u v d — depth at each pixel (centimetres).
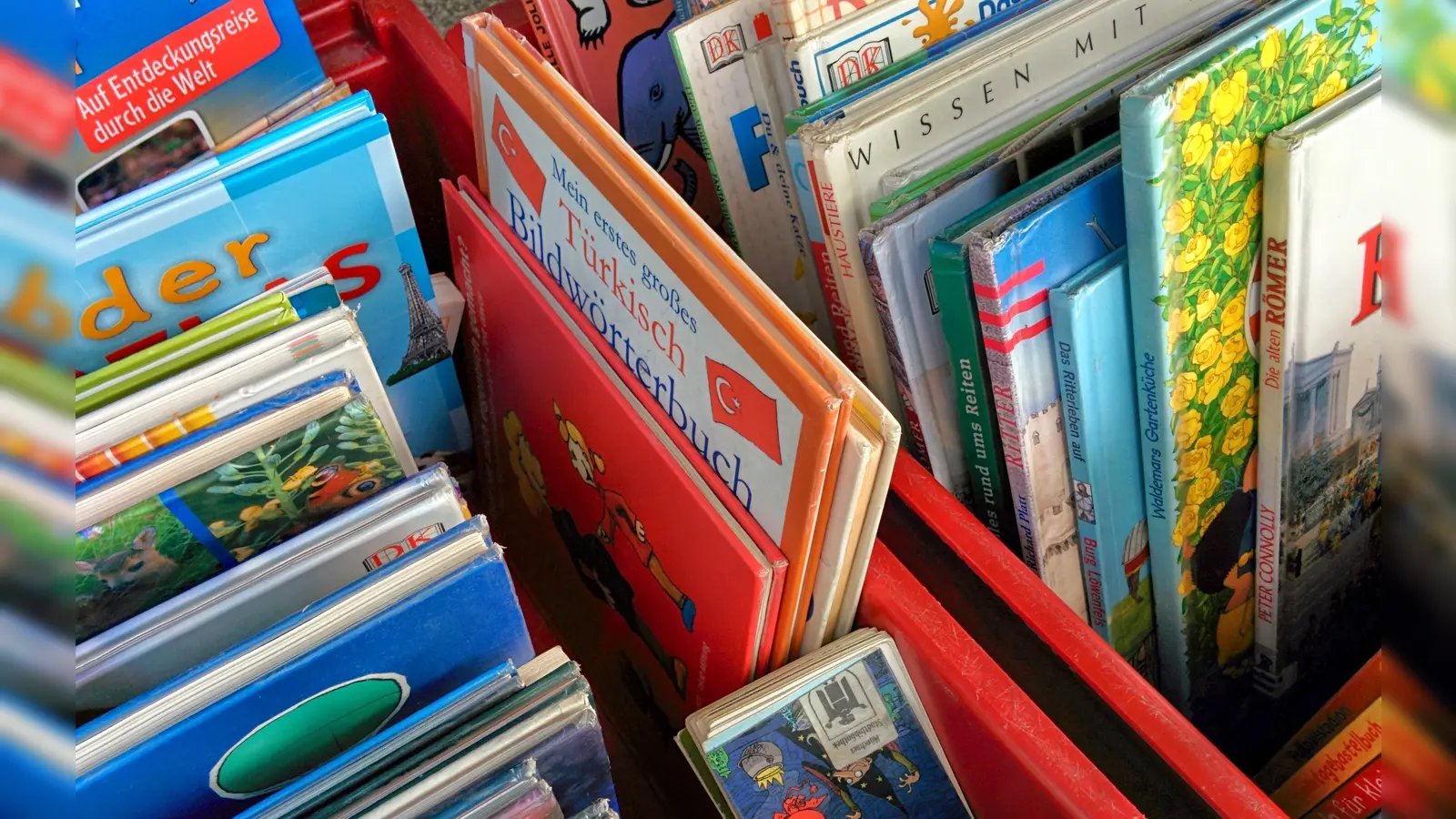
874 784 75
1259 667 101
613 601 99
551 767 59
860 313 80
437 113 114
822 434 59
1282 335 76
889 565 73
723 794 71
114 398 70
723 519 70
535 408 98
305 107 97
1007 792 67
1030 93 79
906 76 76
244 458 66
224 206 81
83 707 61
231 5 89
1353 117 68
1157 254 67
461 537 62
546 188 84
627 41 110
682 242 67
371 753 57
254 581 63
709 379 69
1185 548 86
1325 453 86
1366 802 87
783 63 88
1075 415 76
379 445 72
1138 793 62
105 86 86
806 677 69
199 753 58
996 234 66
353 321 73
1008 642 69
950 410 83
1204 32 76
